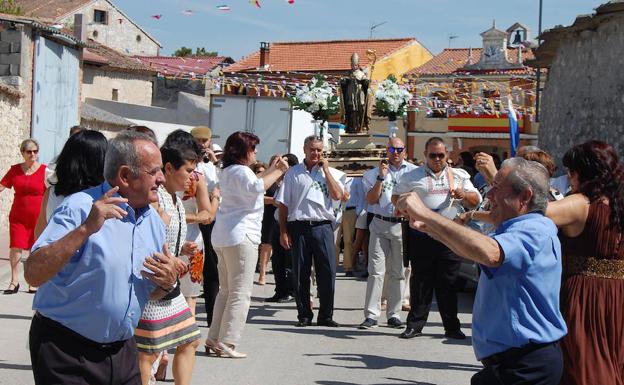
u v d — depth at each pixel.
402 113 15.34
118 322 4.08
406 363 8.37
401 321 10.68
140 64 42.69
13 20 20.44
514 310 4.41
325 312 10.28
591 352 5.19
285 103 23.73
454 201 9.30
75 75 25.39
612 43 14.03
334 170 10.41
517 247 4.32
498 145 44.91
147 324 5.64
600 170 5.33
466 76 42.97
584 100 14.96
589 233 5.29
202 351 8.56
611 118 14.06
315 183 10.13
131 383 4.24
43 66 22.05
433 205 9.30
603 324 5.22
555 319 4.48
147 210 4.28
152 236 4.28
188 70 46.12
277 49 52.12
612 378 5.16
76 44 24.69
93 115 31.89
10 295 11.30
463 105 38.97
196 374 7.59
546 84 17.00
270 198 12.12
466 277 12.61
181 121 40.06
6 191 20.41
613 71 14.02
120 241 4.08
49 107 22.77
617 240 5.27
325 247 10.18
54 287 4.03
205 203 7.26
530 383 4.41
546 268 4.41
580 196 5.35
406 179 9.44
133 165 4.10
